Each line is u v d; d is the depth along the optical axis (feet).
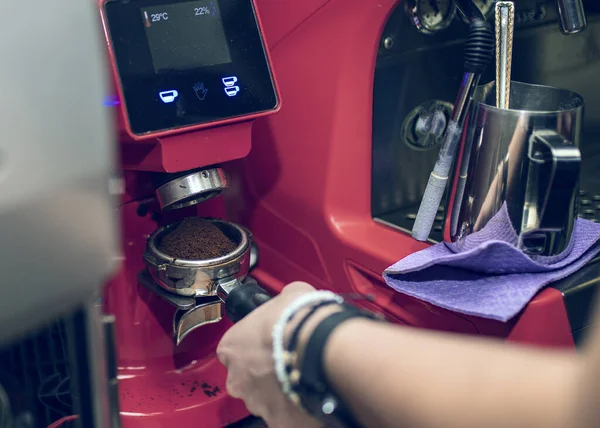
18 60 0.89
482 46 2.01
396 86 2.34
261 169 2.64
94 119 0.97
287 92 2.44
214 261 2.05
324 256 2.48
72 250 0.99
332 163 2.38
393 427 1.25
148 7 1.90
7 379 1.49
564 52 2.75
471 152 1.99
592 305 1.99
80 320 1.23
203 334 2.45
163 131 1.92
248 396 1.60
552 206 1.90
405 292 1.98
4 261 0.93
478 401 1.15
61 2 0.91
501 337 1.94
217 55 2.01
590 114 2.97
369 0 2.13
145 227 2.31
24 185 0.91
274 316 1.48
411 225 2.41
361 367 1.28
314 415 1.40
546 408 1.09
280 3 2.35
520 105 2.12
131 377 2.39
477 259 1.91
